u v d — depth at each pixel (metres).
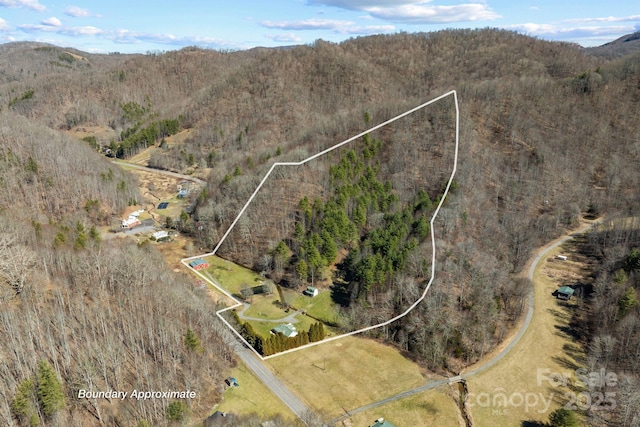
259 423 52.88
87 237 84.44
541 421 55.78
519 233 98.88
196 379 57.91
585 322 75.25
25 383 47.56
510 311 77.44
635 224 100.44
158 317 64.94
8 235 69.69
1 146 112.62
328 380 62.34
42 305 62.09
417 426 55.31
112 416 50.81
